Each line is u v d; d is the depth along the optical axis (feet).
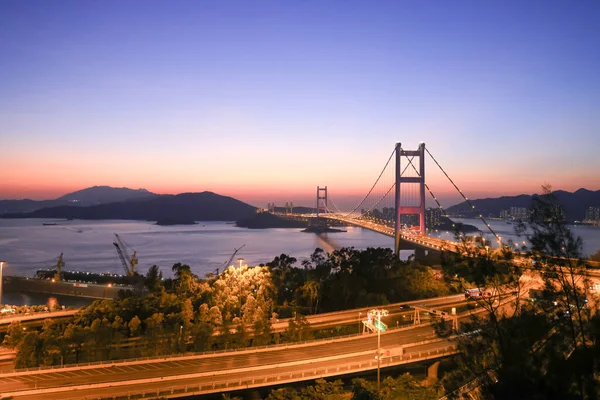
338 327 328.29
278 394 212.43
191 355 253.03
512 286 119.34
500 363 109.09
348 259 518.78
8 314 375.25
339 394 212.23
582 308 99.96
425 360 260.21
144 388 210.38
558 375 86.33
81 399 197.98
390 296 430.61
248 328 315.78
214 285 397.19
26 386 211.41
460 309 365.20
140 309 338.34
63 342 249.34
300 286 442.50
